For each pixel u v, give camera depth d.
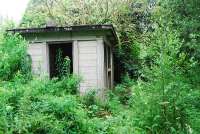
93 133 7.45
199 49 11.40
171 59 8.12
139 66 18.00
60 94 8.81
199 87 9.67
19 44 10.66
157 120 7.70
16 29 13.19
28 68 10.47
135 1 21.81
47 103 7.25
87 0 21.72
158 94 7.81
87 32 13.39
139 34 20.86
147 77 8.23
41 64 13.48
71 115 7.31
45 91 8.47
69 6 22.14
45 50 13.50
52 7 22.45
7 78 9.50
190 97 8.09
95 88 12.96
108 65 16.27
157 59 8.00
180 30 12.45
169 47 8.00
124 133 7.45
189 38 12.23
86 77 13.38
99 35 13.37
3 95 7.28
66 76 11.86
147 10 21.52
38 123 6.66
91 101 11.32
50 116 6.87
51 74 13.91
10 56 10.12
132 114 8.08
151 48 8.45
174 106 7.73
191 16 12.77
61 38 13.50
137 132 7.47
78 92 11.00
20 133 6.36
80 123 7.35
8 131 6.18
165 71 7.86
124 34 20.33
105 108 11.21
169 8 13.26
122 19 21.22
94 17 21.16
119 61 19.22
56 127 6.75
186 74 9.98
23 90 7.63
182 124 7.71
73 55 13.46
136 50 18.67
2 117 6.39
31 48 13.55
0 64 9.67
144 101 7.81
